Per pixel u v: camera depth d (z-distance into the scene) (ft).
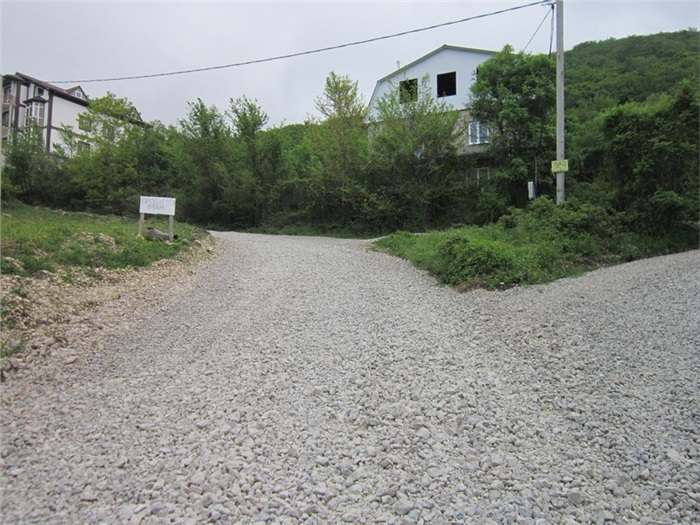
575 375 16.71
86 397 15.46
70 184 87.30
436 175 71.92
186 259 38.86
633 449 12.25
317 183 79.56
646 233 42.63
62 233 35.83
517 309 24.32
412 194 70.85
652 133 43.45
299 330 22.39
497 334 21.09
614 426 13.39
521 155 68.49
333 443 12.89
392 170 72.74
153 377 17.10
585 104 100.01
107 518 9.77
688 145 41.73
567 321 21.88
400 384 16.37
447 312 24.73
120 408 14.73
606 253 38.17
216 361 18.62
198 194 92.32
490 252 31.12
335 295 28.99
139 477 11.24
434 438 13.05
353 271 36.81
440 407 14.70
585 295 25.63
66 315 22.57
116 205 83.97
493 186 71.46
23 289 23.48
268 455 12.27
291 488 10.92
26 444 12.59
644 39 134.51
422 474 11.46
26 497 10.39
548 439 12.91
